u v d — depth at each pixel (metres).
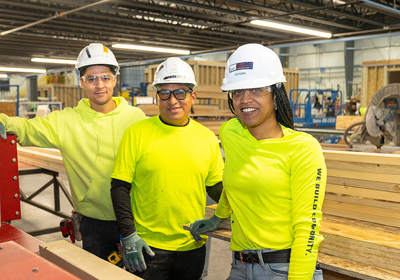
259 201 1.34
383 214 1.88
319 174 1.25
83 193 2.37
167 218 2.00
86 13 8.73
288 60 25.41
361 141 4.62
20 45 13.06
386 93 4.35
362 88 12.33
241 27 10.89
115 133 2.33
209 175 2.17
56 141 2.32
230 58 1.42
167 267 2.04
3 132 2.12
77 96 20.11
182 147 2.00
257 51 1.36
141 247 1.85
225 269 3.67
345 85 22.86
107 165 2.31
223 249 4.22
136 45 12.35
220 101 9.37
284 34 11.51
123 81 24.42
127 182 1.98
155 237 2.03
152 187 1.98
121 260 2.33
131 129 2.04
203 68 9.48
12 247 0.80
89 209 2.36
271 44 12.35
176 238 2.04
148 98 7.38
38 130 2.26
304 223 1.23
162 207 1.99
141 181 2.02
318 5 8.73
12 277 0.66
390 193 1.86
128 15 9.90
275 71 1.35
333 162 2.04
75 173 2.38
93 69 2.24
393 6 8.74
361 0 7.73
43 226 5.06
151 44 13.06
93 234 2.38
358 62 22.50
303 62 24.83
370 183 1.92
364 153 1.99
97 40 11.99
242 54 1.37
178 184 1.98
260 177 1.32
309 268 1.21
